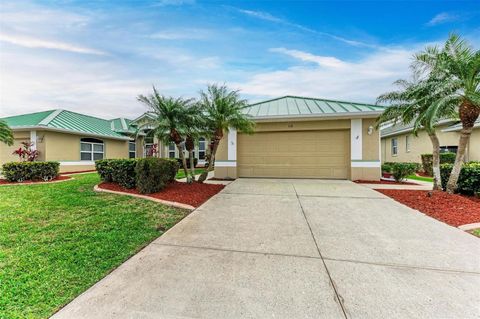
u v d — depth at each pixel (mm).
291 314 2230
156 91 7973
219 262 3281
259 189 8852
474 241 3949
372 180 10883
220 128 8984
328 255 3494
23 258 3303
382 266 3148
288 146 11922
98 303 2393
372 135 10930
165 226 4738
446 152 14656
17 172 9641
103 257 3389
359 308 2309
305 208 6176
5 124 11328
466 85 6090
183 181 10086
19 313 2240
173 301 2422
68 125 15641
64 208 5680
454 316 2191
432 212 5621
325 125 11367
